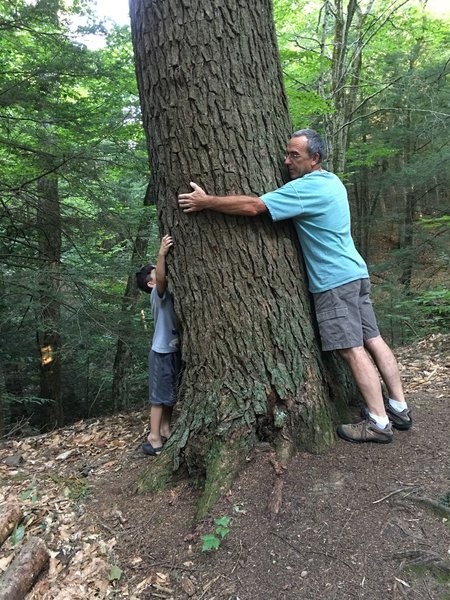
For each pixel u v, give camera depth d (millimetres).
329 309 2842
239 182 2725
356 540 2205
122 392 8688
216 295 2816
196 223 2791
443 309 8180
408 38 12031
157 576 2277
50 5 5562
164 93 2703
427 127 11016
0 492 3400
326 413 2910
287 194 2680
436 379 4480
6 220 6699
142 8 2699
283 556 2197
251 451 2762
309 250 2887
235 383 2816
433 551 2094
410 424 3053
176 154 2742
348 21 8609
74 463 3844
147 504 2775
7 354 8750
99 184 6422
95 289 6855
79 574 2412
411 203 12758
